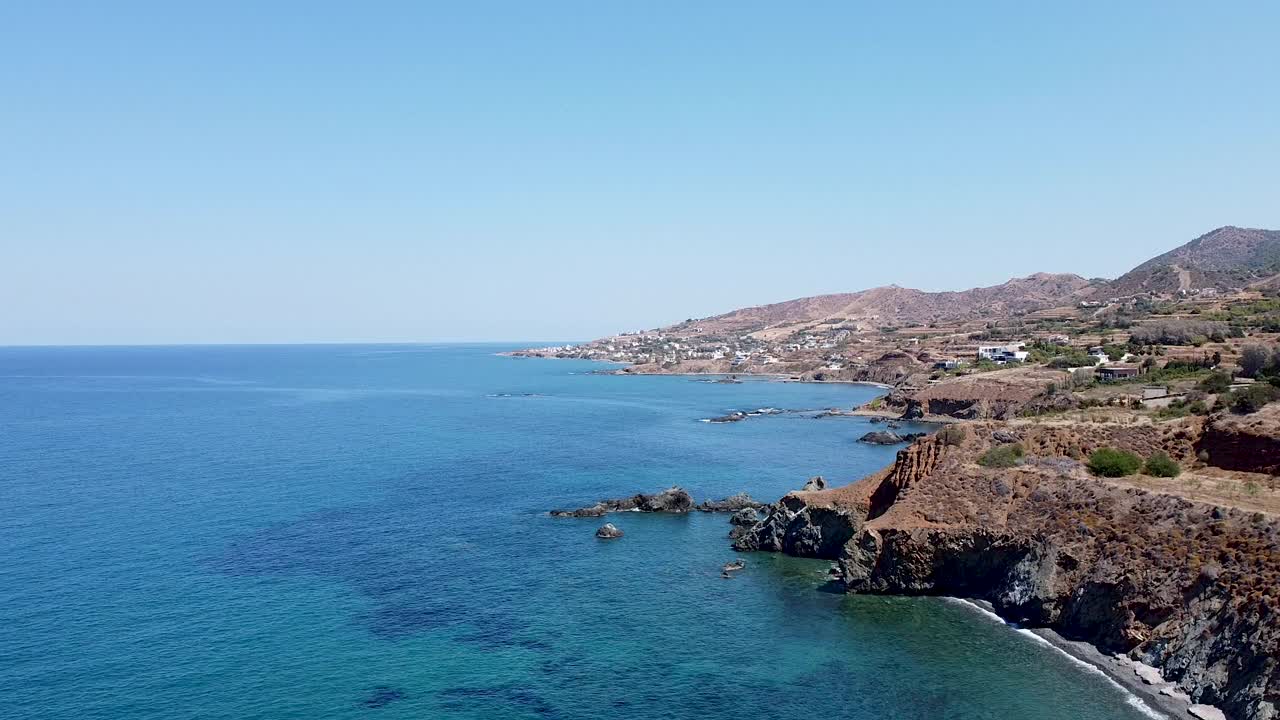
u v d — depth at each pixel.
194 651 59.44
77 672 55.75
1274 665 45.59
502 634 63.50
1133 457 73.06
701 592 73.44
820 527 84.94
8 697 52.06
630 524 99.12
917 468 79.81
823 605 69.56
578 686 54.66
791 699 52.72
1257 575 51.28
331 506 107.56
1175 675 51.59
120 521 98.00
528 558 84.06
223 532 93.19
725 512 105.50
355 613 67.56
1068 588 62.06
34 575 76.06
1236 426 71.50
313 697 52.78
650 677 55.97
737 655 59.47
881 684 54.50
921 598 70.38
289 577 76.62
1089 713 49.25
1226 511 57.59
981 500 71.94
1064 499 67.88
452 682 55.09
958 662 57.25
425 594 72.44
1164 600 55.19
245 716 50.28
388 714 50.72
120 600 69.62
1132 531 61.16
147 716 50.16
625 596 72.38
